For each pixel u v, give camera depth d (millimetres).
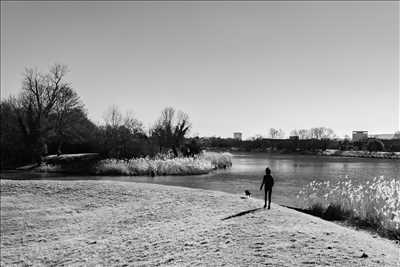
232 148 153375
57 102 60688
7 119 60844
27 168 52500
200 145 67062
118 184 28938
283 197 26797
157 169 44969
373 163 73062
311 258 9039
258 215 15734
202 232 13414
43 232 18516
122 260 11820
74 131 62219
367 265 8469
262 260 9016
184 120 68938
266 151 139125
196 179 40094
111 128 59656
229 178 41219
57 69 60469
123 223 18703
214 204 20562
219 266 8898
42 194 26375
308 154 121688
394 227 15617
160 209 20719
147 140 61719
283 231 12180
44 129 58875
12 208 23125
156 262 10562
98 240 15906
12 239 17531
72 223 19859
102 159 52438
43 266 13188
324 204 21141
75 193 26422
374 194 20328
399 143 117438
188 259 10055
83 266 12055
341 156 108438
